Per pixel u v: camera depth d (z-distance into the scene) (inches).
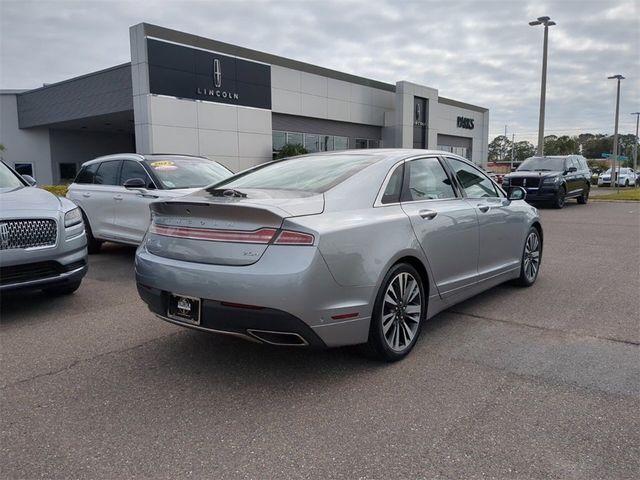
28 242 198.4
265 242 127.4
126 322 195.6
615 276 265.4
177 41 767.7
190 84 789.2
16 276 196.5
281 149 945.5
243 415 122.1
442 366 149.3
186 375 145.4
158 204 147.0
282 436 112.5
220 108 837.8
